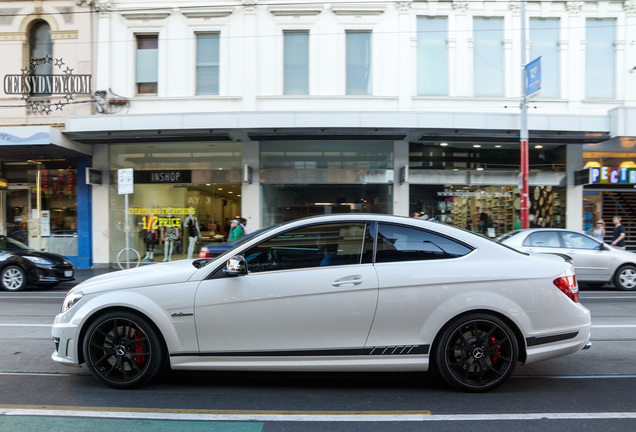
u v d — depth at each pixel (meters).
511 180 15.51
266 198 15.45
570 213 15.45
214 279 3.99
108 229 15.59
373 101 15.05
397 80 15.05
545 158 15.73
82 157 15.67
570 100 15.12
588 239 10.94
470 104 15.06
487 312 3.94
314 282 3.90
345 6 14.96
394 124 13.45
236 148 15.53
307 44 15.23
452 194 15.51
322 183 15.36
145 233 15.82
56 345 4.21
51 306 8.79
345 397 3.99
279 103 15.07
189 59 15.20
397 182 15.30
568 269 4.17
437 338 3.95
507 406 3.79
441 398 3.96
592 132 13.80
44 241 15.90
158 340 4.00
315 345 3.89
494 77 15.30
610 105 15.11
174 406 3.77
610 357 5.30
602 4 15.15
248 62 15.05
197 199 15.70
